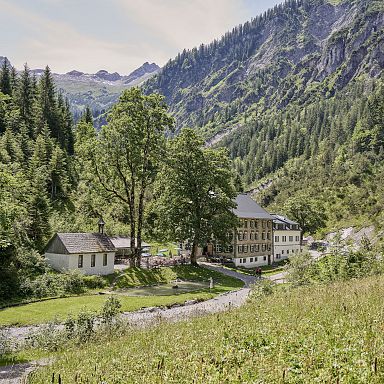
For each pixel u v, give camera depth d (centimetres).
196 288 4859
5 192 2955
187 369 1023
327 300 1795
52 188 8700
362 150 17138
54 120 11525
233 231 8131
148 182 5834
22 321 3109
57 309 3491
